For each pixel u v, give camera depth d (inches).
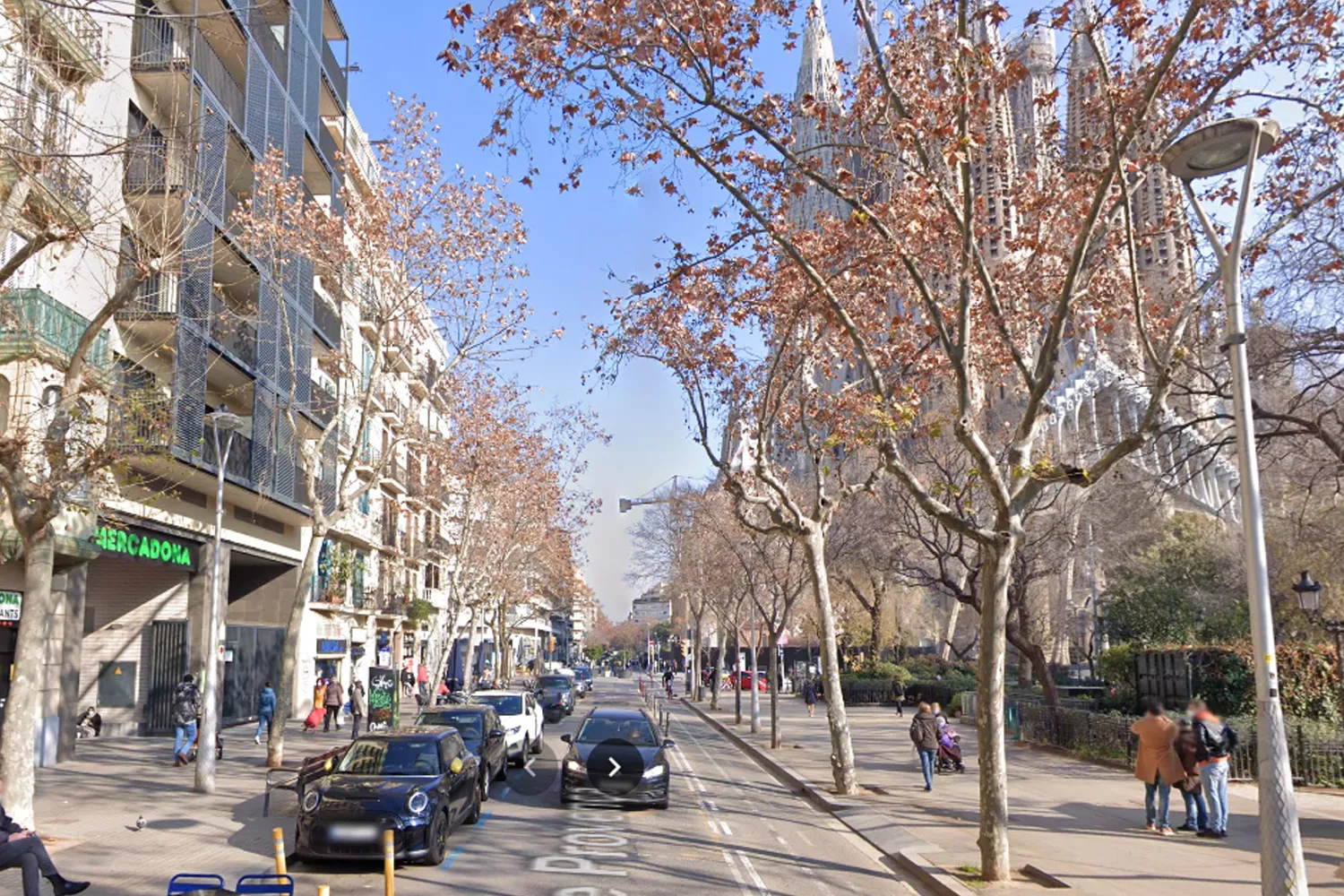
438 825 446.0
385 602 1768.0
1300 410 716.7
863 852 515.5
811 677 2092.8
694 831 557.3
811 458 792.9
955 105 402.0
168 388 725.9
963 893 393.4
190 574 1047.6
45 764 757.9
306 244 798.5
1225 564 1397.6
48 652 772.6
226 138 848.9
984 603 437.1
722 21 404.2
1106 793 693.3
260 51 973.2
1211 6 396.8
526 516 1518.2
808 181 745.0
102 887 386.9
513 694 948.0
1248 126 355.6
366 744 499.8
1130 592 1501.0
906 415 412.8
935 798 680.4
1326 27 389.1
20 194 437.1
